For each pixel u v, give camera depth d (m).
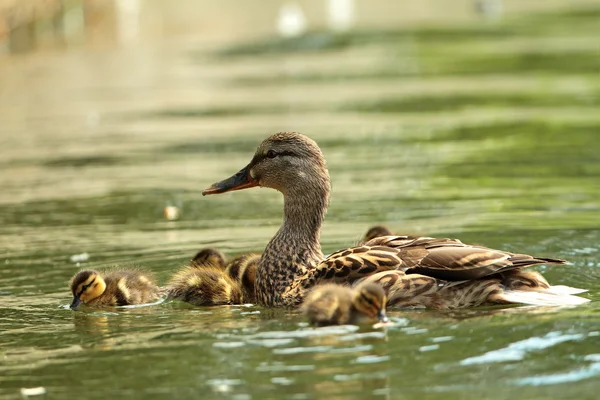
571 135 22.03
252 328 9.86
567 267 11.96
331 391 8.10
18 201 17.11
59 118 25.70
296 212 11.39
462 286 10.07
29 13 39.97
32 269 12.77
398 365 8.59
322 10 51.81
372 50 38.44
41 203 16.92
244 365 8.74
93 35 42.66
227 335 9.63
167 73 33.38
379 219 15.00
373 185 17.61
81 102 27.98
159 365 8.87
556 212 15.12
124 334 9.87
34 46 39.66
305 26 45.56
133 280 11.45
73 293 11.11
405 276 10.14
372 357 8.80
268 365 8.71
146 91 29.75
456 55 36.38
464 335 9.23
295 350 9.06
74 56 37.16
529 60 34.59
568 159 19.50
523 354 8.74
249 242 13.92
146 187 17.95
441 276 10.14
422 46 39.00
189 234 14.52
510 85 29.83
